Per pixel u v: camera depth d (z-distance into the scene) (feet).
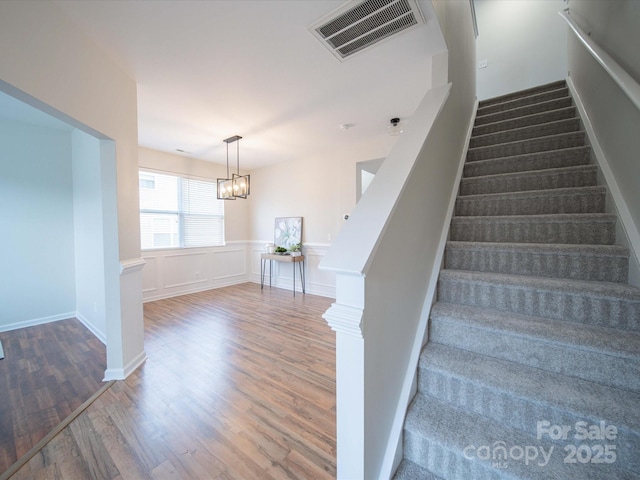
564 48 12.85
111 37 5.83
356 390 3.15
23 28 4.45
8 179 10.66
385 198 3.83
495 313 4.74
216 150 14.87
